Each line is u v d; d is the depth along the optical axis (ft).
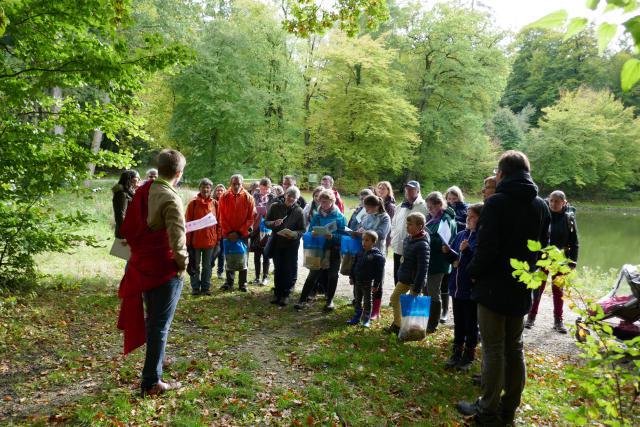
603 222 105.40
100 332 16.47
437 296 18.39
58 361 13.80
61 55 17.10
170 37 60.44
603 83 163.43
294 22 22.27
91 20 16.65
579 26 4.81
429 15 101.35
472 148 107.76
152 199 11.30
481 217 10.98
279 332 18.02
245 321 19.13
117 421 10.36
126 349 11.66
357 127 89.25
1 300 17.15
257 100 79.36
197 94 77.41
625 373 8.01
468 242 14.80
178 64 18.02
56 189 19.44
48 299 19.75
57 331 16.20
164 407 11.16
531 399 13.00
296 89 86.74
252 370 14.08
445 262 18.13
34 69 16.70
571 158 129.39
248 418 11.17
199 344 16.05
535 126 168.66
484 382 11.20
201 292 23.09
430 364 15.30
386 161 93.91
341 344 16.74
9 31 16.24
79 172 19.85
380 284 19.38
